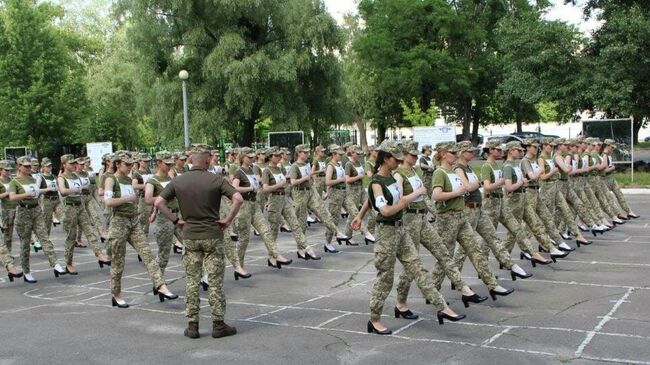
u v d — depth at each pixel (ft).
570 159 42.27
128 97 139.33
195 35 99.81
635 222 49.62
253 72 93.66
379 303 22.49
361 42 143.95
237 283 32.48
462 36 142.82
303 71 101.60
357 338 22.20
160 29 100.94
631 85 84.69
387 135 196.95
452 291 28.96
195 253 22.89
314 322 24.54
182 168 38.91
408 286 24.06
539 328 22.66
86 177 49.60
